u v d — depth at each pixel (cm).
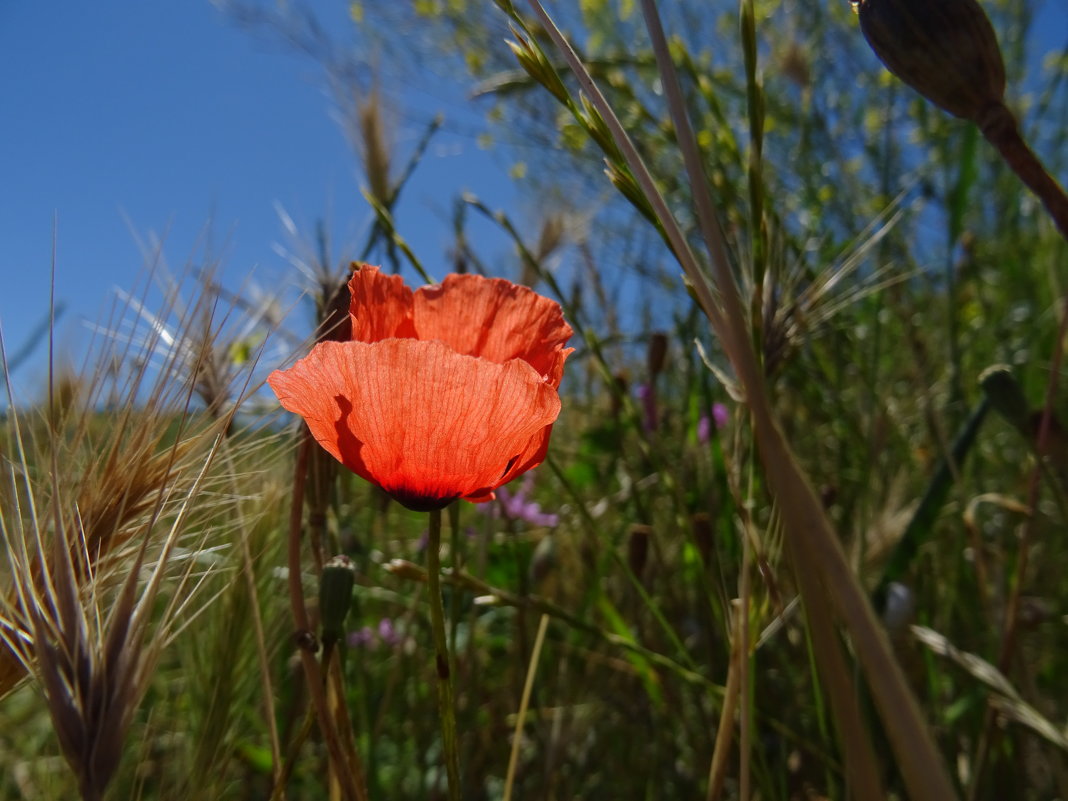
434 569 15
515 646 32
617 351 41
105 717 11
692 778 29
